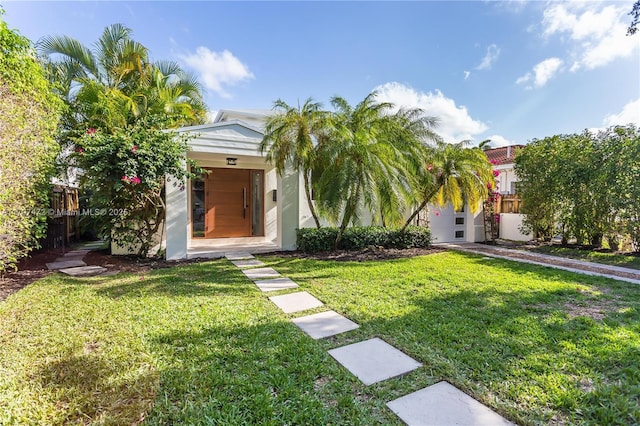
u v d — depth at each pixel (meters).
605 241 8.80
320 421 2.05
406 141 8.12
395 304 4.27
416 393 2.35
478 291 4.83
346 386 2.44
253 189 10.73
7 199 4.45
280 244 8.77
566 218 9.02
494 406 2.18
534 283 5.27
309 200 8.70
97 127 7.48
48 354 2.87
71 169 7.80
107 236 7.41
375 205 7.24
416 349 3.01
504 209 11.98
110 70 9.45
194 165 7.52
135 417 2.08
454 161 8.31
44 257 7.75
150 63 9.97
